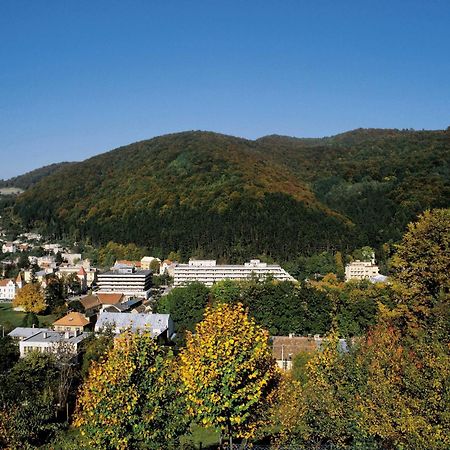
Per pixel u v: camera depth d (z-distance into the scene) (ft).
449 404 64.95
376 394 75.82
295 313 311.47
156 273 611.88
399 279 130.52
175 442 77.25
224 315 73.82
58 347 195.00
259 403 80.69
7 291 526.57
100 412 71.92
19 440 96.37
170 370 76.84
